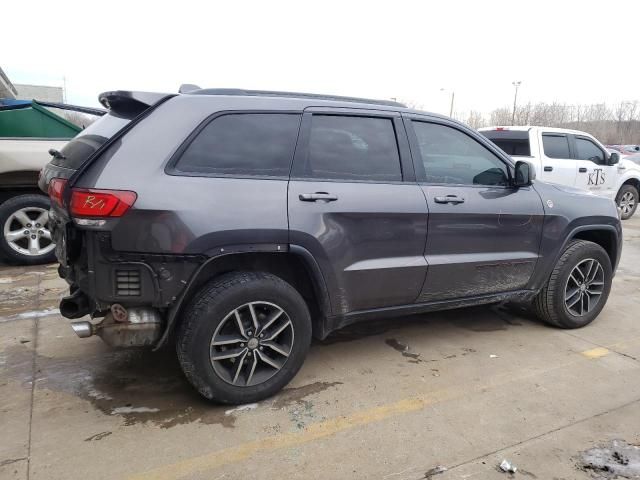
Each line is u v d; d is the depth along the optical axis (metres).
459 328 4.34
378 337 4.11
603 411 3.04
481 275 3.72
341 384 3.29
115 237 2.55
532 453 2.61
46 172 3.28
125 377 3.30
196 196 2.67
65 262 2.84
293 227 2.88
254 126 2.94
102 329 2.69
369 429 2.79
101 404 2.96
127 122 2.85
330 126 3.17
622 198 11.23
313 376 3.40
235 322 2.87
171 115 2.78
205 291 2.80
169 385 3.21
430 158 3.53
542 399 3.16
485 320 4.55
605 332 4.34
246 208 2.77
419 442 2.68
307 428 2.79
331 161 3.13
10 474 2.33
